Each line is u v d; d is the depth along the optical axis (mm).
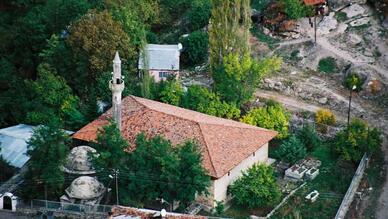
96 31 118312
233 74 113562
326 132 111312
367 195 99562
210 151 98375
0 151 107812
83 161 98562
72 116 114688
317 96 117562
